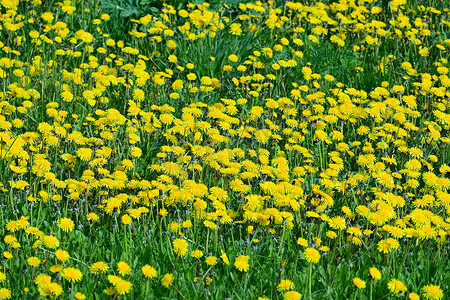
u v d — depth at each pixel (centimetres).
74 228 342
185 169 384
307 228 352
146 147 437
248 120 456
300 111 491
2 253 308
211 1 645
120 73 526
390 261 321
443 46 595
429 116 500
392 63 577
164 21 598
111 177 367
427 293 291
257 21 623
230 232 348
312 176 402
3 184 353
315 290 309
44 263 297
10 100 458
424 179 392
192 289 299
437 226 344
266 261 327
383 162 446
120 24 605
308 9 627
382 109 479
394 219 367
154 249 328
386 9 694
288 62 523
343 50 595
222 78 533
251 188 392
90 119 428
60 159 402
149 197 343
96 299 284
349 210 345
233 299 297
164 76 504
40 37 523
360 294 301
